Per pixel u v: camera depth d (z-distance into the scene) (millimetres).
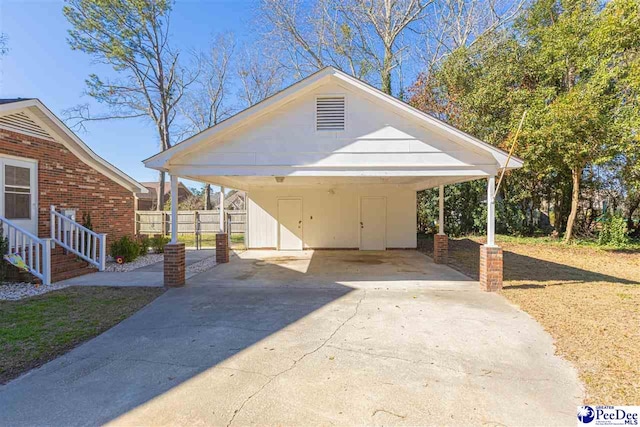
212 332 4770
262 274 9133
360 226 14695
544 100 14836
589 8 14156
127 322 5176
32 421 2754
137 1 19750
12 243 7844
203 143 7289
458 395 3146
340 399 3080
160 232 19469
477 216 18219
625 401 3035
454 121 17688
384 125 7301
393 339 4504
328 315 5539
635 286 7523
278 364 3779
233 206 33812
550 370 3629
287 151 7320
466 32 19859
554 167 14625
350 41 20781
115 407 2951
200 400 3061
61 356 3971
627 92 12859
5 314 5469
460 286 7602
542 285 7660
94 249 9539
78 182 10250
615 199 16438
